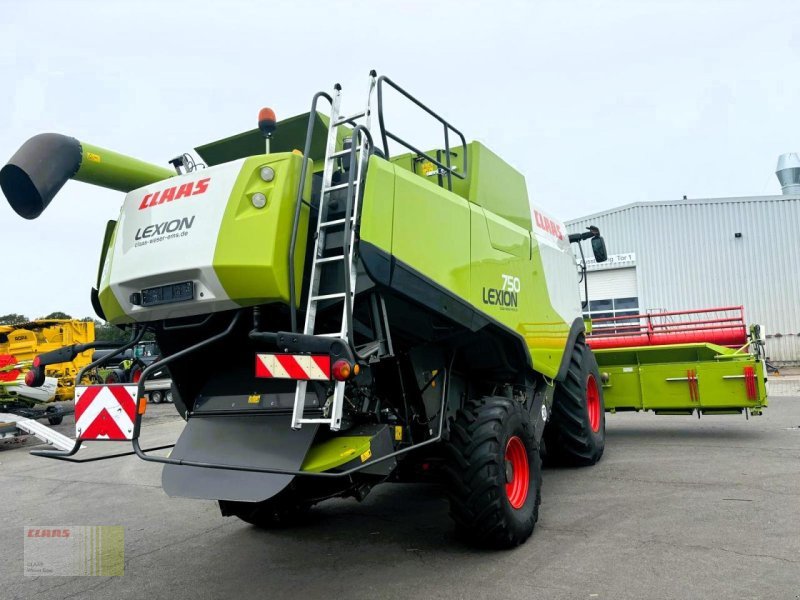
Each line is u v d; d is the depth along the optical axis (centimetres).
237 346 392
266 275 317
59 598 371
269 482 320
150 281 348
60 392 1462
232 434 361
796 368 2142
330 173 346
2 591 387
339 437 350
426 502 554
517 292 497
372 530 472
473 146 489
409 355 401
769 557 361
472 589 341
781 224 2242
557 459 654
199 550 449
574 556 383
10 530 537
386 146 376
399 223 353
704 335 968
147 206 362
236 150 457
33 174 344
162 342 395
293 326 315
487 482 385
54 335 1591
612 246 2417
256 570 398
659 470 615
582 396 632
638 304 2353
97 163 372
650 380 809
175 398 407
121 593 373
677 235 2336
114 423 312
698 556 369
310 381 332
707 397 775
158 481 739
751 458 652
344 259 312
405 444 398
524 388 515
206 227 333
